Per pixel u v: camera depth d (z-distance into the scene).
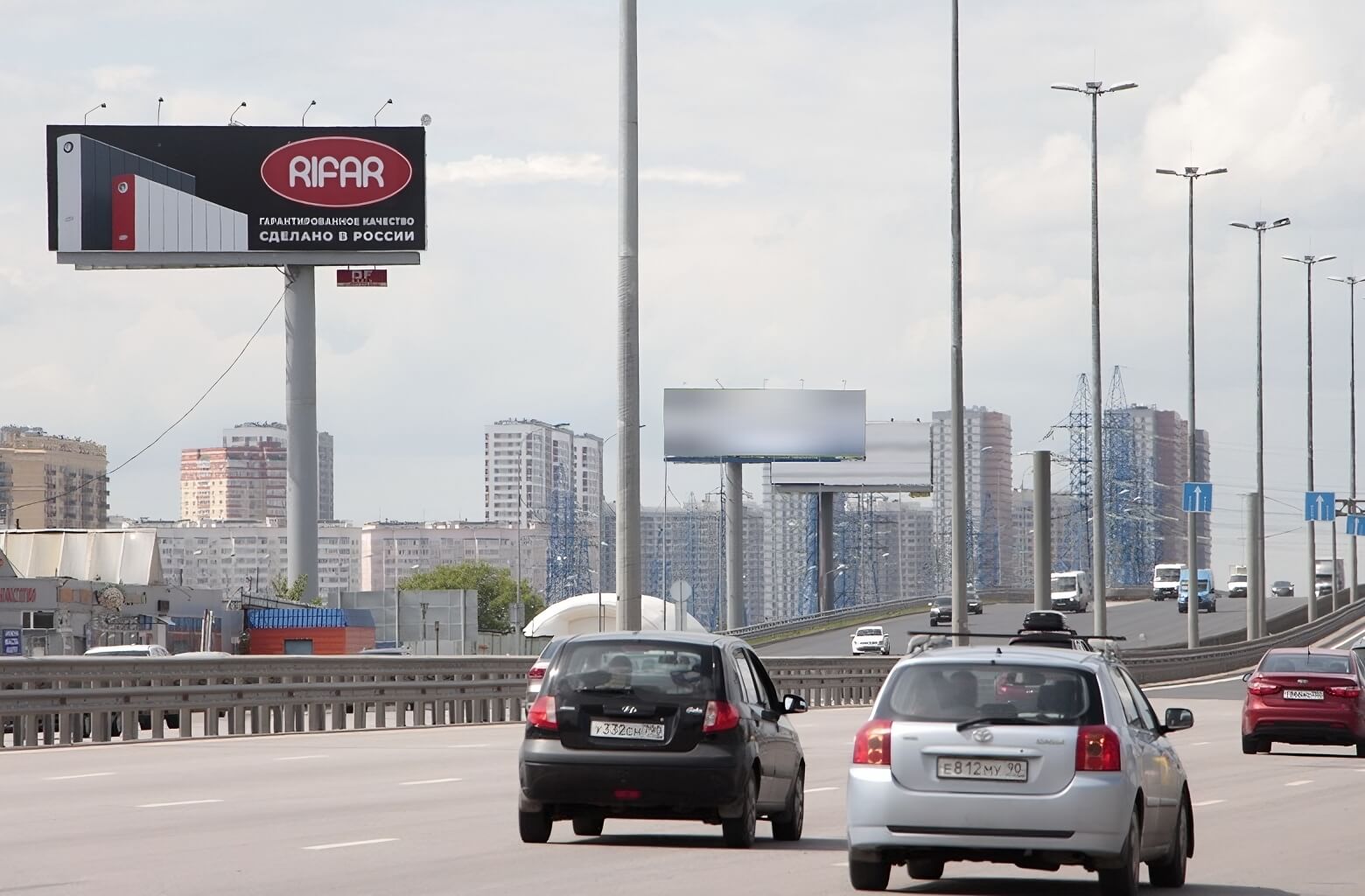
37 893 40.22
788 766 54.84
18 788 68.56
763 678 55.56
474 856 48.41
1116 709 41.25
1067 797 39.75
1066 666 41.38
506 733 108.62
